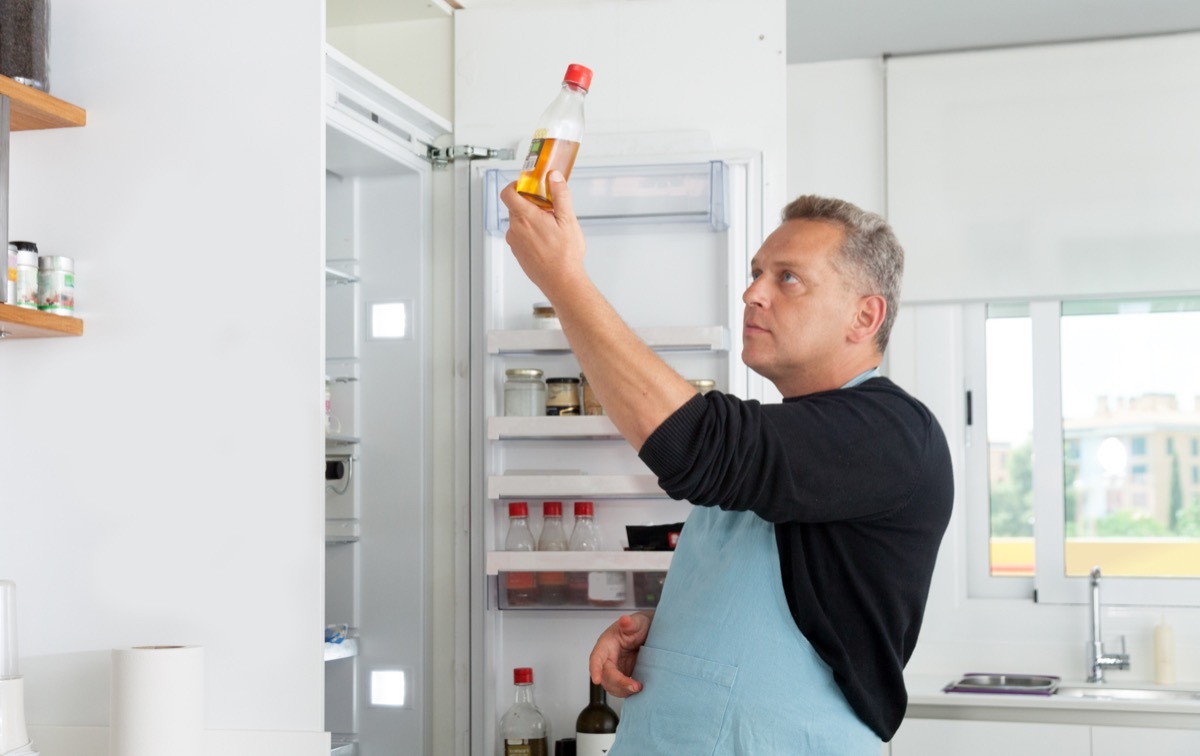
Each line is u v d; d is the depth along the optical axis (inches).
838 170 143.0
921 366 141.3
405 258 102.0
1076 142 136.2
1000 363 140.8
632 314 99.5
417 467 100.7
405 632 99.9
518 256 46.3
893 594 49.9
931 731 119.0
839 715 50.0
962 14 128.8
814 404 48.1
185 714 65.7
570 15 103.4
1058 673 135.6
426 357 101.8
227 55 74.2
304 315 72.3
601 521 99.3
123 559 73.9
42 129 76.2
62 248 75.7
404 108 96.1
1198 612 133.5
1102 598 135.9
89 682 73.7
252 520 72.1
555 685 98.7
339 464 101.7
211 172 74.0
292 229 72.7
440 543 102.3
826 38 135.9
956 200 138.9
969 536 140.1
